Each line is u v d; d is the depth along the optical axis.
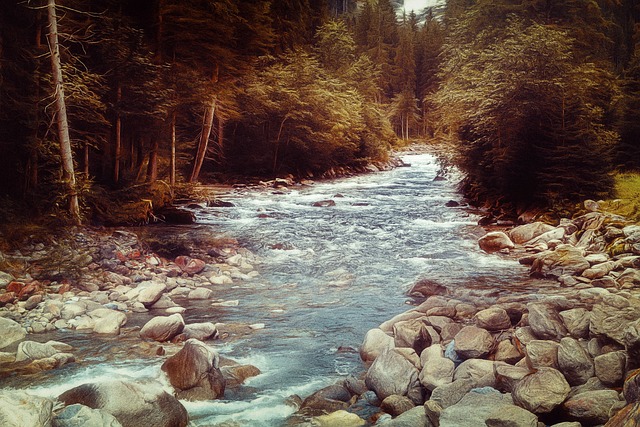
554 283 11.56
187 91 24.19
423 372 6.27
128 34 20.59
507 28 25.66
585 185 19.09
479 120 22.64
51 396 6.09
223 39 27.81
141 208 18.56
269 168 37.34
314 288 11.72
